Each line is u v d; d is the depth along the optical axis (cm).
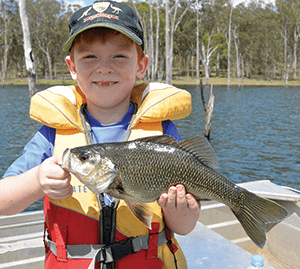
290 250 297
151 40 4541
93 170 129
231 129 1822
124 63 153
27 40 1357
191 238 250
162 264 157
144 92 179
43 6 6381
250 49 6850
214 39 6209
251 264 212
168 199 134
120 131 166
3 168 1070
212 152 142
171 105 166
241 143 1465
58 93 169
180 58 8075
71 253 149
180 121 2130
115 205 148
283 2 6744
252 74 8588
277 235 309
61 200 152
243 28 6625
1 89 5322
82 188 153
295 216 296
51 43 6719
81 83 158
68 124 160
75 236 149
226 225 318
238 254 227
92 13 150
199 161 140
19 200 136
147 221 137
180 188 134
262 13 6844
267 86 6281
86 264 146
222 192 142
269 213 138
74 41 158
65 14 6538
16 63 7706
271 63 7381
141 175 134
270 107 2888
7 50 6838
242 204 143
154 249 152
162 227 157
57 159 134
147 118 164
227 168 1088
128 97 170
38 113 162
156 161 135
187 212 146
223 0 5994
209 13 6100
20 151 1316
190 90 5066
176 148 138
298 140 1537
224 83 6775
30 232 274
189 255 225
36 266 247
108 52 150
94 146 133
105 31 147
